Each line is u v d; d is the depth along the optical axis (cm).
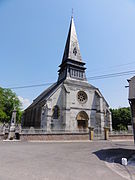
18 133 2092
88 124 2850
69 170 705
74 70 3325
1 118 3862
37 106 3141
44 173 647
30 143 1739
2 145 1484
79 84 3119
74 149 1380
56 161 881
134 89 1370
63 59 3578
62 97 2780
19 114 4472
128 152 1274
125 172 712
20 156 987
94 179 593
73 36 3662
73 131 2448
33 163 814
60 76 3553
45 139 2111
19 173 634
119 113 4459
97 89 3234
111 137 2580
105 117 3019
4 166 734
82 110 2861
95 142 2116
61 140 2212
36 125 2952
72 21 3844
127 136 2745
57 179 578
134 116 1237
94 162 890
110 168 770
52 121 2536
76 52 3512
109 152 1259
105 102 3148
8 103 4219
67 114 2589
